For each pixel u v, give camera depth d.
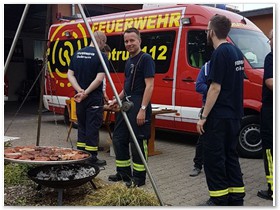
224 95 3.50
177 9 7.09
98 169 4.19
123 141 4.64
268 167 4.18
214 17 3.55
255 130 6.27
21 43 17.62
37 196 4.14
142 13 7.71
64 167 4.31
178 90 6.88
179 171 5.39
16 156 3.79
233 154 3.74
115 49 8.06
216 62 3.40
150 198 3.76
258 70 6.30
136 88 4.39
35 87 17.56
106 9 12.70
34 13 13.64
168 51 7.09
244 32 6.86
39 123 5.26
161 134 8.55
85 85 5.10
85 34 8.82
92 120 5.12
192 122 6.71
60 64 9.47
